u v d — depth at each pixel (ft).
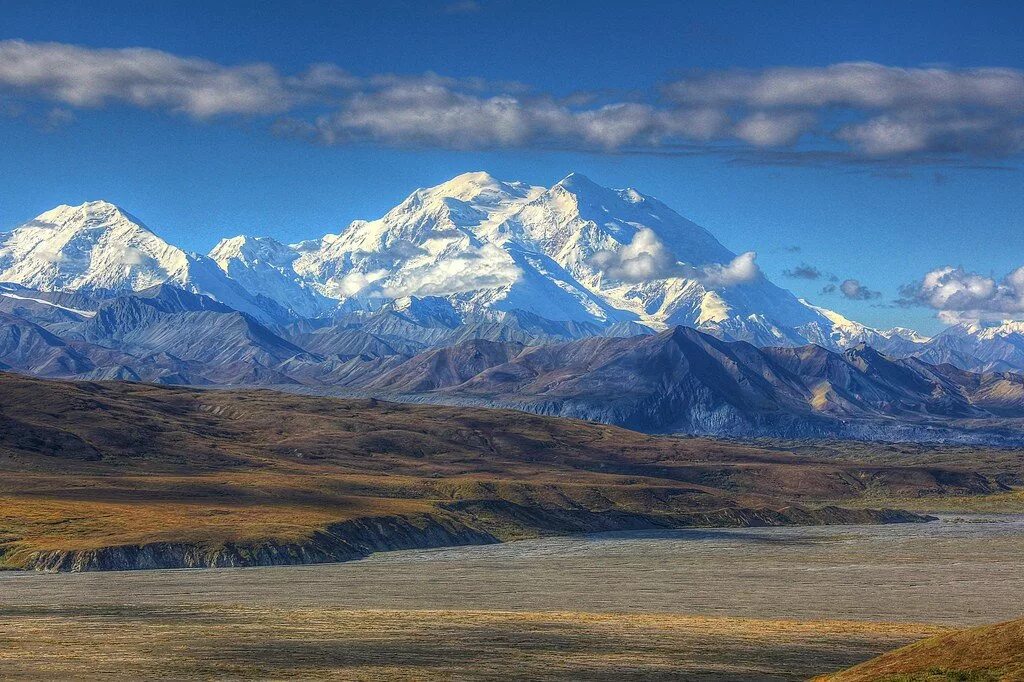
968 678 508.12
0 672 655.35
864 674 545.03
